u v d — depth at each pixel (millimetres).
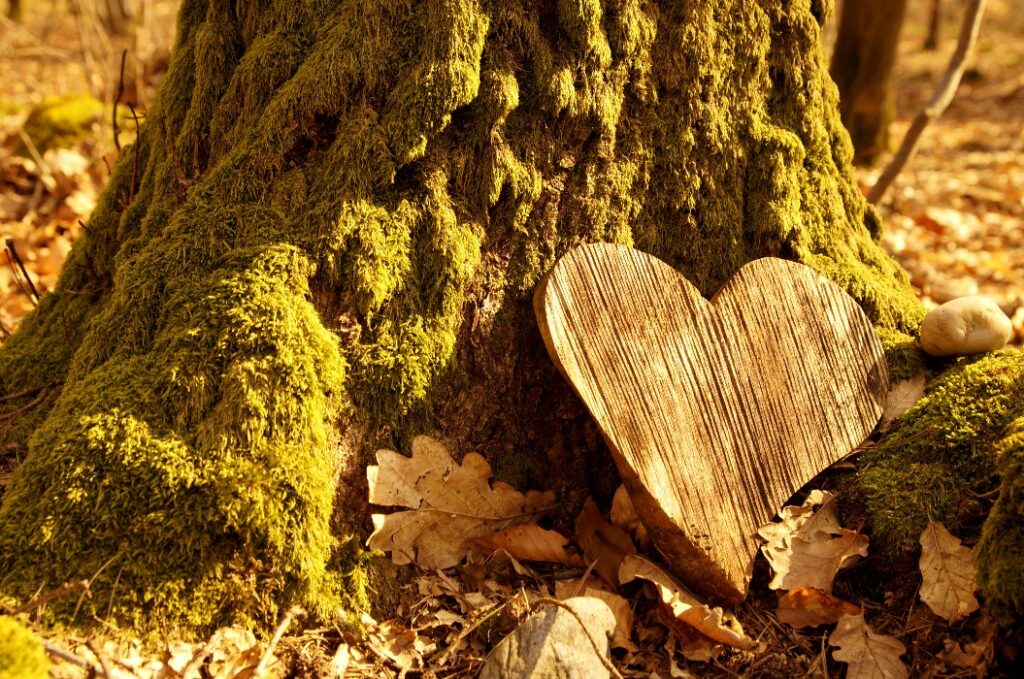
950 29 19125
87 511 1912
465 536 2215
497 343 2305
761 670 2006
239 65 2342
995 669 1901
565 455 2398
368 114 2188
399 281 2199
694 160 2463
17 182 5129
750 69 2521
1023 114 10242
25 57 11102
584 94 2303
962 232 5559
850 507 2246
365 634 1998
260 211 2189
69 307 2646
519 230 2309
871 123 7340
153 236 2389
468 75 2160
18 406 2516
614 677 1927
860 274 2625
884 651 1979
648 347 2176
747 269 2346
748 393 2256
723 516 2145
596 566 2232
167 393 2023
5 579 1867
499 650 1896
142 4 7875
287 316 2066
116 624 1845
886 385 2424
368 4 2182
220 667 1833
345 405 2148
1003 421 2182
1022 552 1851
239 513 1923
